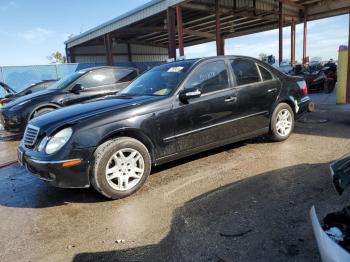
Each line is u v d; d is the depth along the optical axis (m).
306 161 4.38
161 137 3.97
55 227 3.12
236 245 2.59
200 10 16.20
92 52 28.86
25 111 7.14
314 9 19.98
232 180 3.91
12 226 3.21
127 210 3.36
